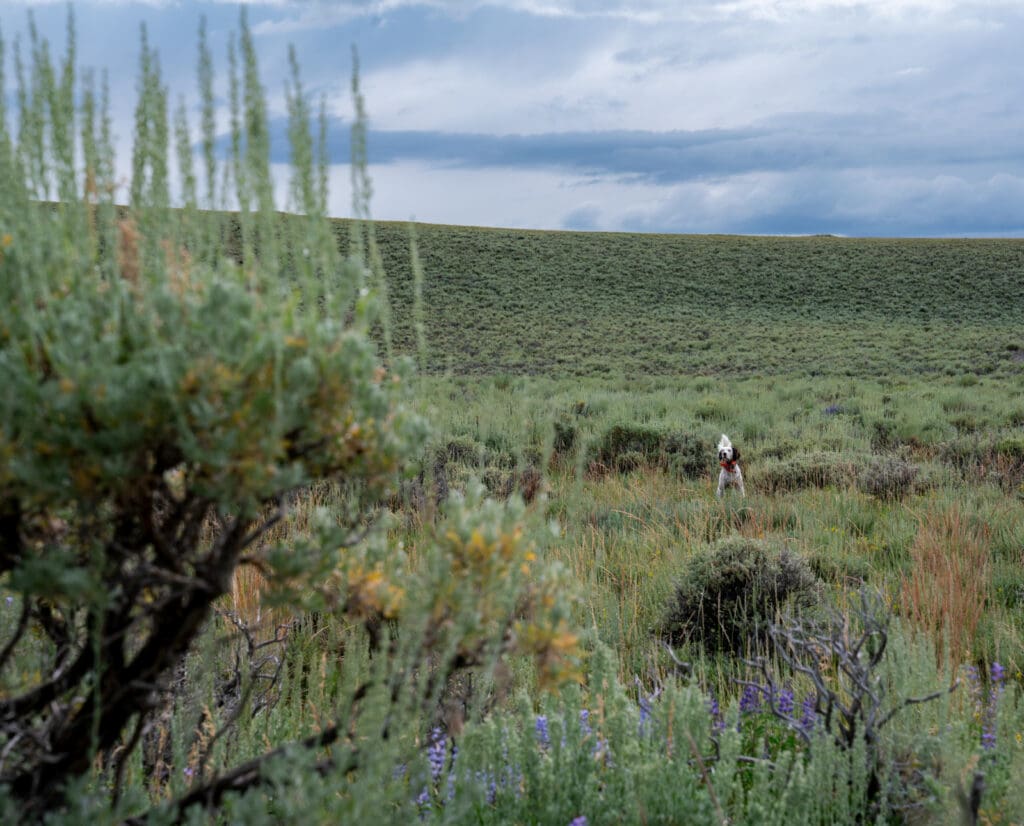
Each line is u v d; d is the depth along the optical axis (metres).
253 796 1.59
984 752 3.06
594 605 5.30
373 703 1.76
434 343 38.28
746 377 29.89
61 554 1.57
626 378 29.98
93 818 1.63
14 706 1.76
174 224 1.67
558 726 2.51
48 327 1.52
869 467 10.60
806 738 2.99
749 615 5.29
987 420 16.20
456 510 1.90
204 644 2.62
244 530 1.69
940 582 5.57
